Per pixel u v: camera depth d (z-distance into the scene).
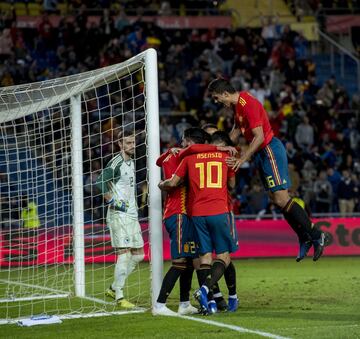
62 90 33.44
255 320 25.73
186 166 27.55
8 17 82.12
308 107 79.69
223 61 84.19
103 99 70.75
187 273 28.25
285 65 83.44
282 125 75.44
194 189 27.41
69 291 36.06
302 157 71.00
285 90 79.00
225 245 27.36
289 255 61.22
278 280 41.91
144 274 46.38
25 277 44.03
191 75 79.62
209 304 27.23
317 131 76.25
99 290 37.31
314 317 26.34
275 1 100.44
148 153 29.02
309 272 47.31
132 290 37.03
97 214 55.31
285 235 61.53
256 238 61.03
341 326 23.94
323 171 68.31
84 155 64.31
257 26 96.12
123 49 81.50
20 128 52.06
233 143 29.72
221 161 27.62
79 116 34.88
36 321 26.33
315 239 28.16
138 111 70.88
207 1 94.69
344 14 97.69
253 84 79.19
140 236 32.03
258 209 66.31
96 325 25.36
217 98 28.42
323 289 36.56
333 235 60.88
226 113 73.44
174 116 76.62
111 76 31.36
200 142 28.64
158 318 26.67
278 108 78.69
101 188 33.47
